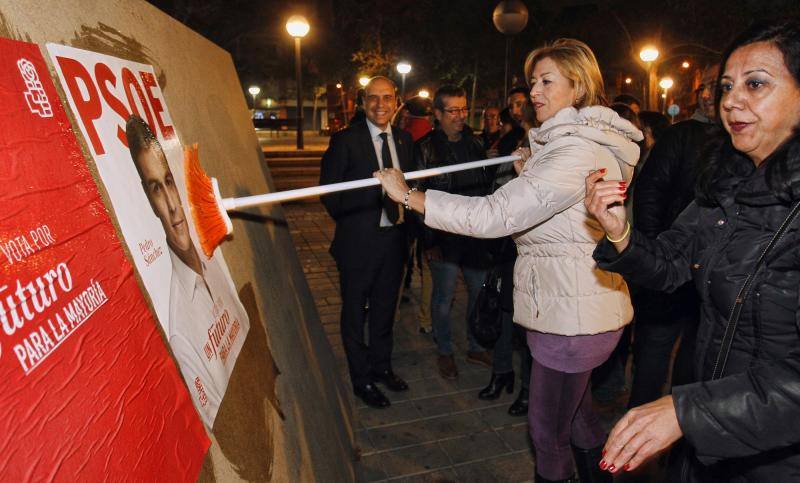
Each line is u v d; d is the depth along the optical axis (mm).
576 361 1919
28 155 634
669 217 2465
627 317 1965
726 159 1275
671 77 21625
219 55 2113
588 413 2264
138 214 895
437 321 3449
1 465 499
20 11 708
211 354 1062
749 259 1165
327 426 2059
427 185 3131
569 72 1808
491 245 2885
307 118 41469
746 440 997
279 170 13516
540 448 2078
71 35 835
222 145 1708
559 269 1854
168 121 1179
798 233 1091
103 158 823
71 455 587
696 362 1312
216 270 1264
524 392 3035
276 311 1797
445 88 3111
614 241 1318
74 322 643
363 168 2930
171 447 796
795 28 1075
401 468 2602
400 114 4641
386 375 3305
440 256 3330
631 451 1022
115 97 920
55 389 587
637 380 2523
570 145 1707
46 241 627
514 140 3350
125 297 776
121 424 687
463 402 3191
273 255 2055
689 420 1008
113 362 702
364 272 2990
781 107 1093
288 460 1378
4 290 543
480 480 2525
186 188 1179
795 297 1098
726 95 1160
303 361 1989
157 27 1341
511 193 1714
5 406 518
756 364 1155
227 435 1036
